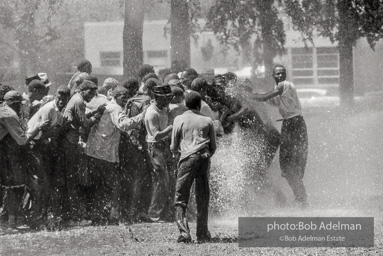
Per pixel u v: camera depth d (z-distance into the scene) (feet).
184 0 136.36
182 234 56.24
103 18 222.69
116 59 224.33
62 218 67.21
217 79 72.74
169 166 69.15
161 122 67.67
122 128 66.69
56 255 52.90
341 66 181.27
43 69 200.44
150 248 54.29
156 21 223.10
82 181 67.21
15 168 63.57
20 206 66.59
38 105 69.92
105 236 60.29
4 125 62.75
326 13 141.69
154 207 68.49
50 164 66.54
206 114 68.18
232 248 53.26
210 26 153.58
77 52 214.48
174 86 69.36
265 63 160.35
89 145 67.05
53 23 205.87
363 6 102.94
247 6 151.12
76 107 65.92
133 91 70.69
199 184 57.21
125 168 69.46
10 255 53.26
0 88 63.93
